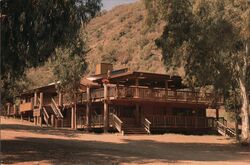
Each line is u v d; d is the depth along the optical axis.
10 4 19.55
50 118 47.03
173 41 30.34
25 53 20.55
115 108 41.97
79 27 20.83
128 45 116.12
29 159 19.34
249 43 30.48
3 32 19.19
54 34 20.25
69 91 42.16
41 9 19.19
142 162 20.14
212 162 21.83
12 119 51.81
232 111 37.75
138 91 39.50
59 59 41.16
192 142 33.66
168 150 27.20
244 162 22.67
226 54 31.11
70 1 20.08
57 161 19.14
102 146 26.58
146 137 34.94
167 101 41.22
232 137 38.81
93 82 43.22
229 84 32.81
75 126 42.38
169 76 40.19
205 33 28.81
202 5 28.97
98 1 21.33
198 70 31.20
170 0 29.70
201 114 46.34
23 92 52.00
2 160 18.61
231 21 28.09
